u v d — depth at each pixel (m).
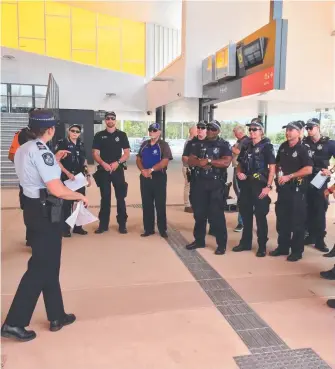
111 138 5.28
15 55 15.84
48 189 2.48
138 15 17.06
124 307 3.13
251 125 4.38
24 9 16.36
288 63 12.13
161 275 3.84
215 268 4.05
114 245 4.82
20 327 2.61
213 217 4.46
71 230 5.37
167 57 18.48
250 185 4.43
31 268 2.60
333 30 12.30
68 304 3.17
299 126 4.25
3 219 6.18
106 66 17.61
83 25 17.14
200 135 4.71
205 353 2.49
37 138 2.56
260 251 4.45
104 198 5.37
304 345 2.60
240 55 9.07
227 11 11.69
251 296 3.36
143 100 18.00
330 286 3.58
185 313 3.04
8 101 15.92
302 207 4.28
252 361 2.41
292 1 11.95
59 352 2.49
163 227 5.20
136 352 2.50
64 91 16.80
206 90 11.60
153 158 5.07
